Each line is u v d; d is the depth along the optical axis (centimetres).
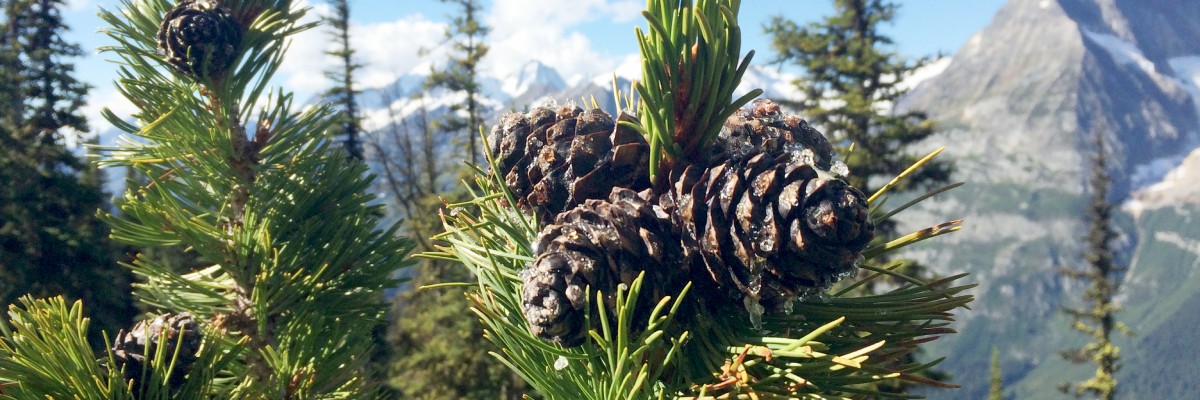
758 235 133
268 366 254
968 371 19750
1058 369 18912
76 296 2228
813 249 131
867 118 2283
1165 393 17225
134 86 264
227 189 272
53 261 2234
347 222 263
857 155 2200
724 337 144
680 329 144
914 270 1568
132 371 197
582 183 155
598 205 146
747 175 138
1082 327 2912
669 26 147
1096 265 2914
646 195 151
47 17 2608
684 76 146
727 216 137
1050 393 17825
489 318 152
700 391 134
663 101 139
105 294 2280
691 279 146
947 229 144
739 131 155
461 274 2541
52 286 2192
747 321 152
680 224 144
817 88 2364
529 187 166
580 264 134
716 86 145
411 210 3247
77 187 2400
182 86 276
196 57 262
